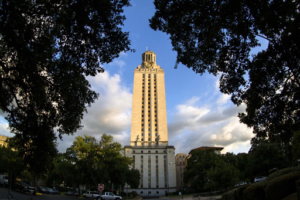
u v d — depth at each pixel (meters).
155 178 117.12
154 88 138.62
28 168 19.38
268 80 13.98
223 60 14.57
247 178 60.53
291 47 12.08
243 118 16.34
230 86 15.17
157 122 129.25
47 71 15.81
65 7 13.27
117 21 14.56
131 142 124.81
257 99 14.48
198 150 98.38
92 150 53.06
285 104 14.09
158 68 144.88
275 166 51.16
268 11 12.02
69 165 55.66
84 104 17.92
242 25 12.99
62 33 14.07
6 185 43.75
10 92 17.69
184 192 105.38
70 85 16.59
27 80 16.09
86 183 70.56
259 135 15.79
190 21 14.47
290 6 11.49
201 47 15.26
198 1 13.30
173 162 118.56
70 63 14.91
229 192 22.67
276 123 14.71
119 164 56.81
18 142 18.47
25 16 13.76
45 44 13.60
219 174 43.97
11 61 15.68
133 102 134.50
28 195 38.69
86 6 13.65
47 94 17.03
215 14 13.47
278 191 13.41
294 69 12.83
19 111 17.81
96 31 14.48
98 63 15.54
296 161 31.14
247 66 14.24
